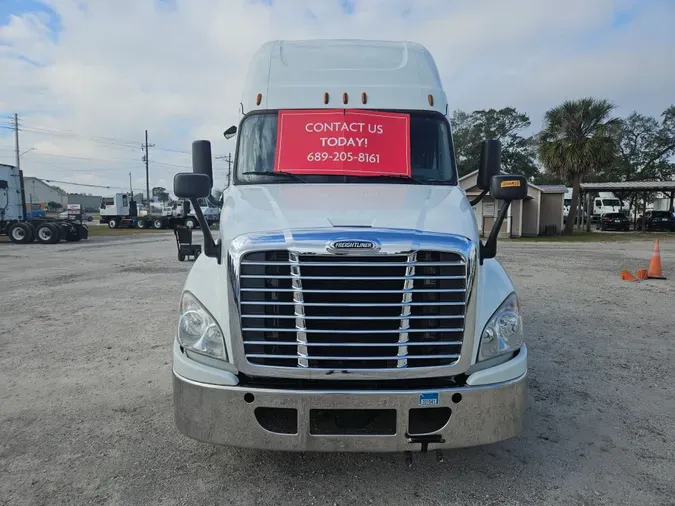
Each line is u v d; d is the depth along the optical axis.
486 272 3.17
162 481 3.07
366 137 4.11
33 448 3.47
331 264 2.70
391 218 2.99
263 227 2.89
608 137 27.14
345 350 2.76
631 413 4.06
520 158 53.03
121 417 3.97
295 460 3.31
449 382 2.84
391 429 2.76
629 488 3.00
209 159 4.27
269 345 2.76
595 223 40.78
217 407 2.78
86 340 6.06
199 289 3.00
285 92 4.30
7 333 6.37
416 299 2.77
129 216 39.31
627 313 7.51
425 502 2.86
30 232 22.12
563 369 5.07
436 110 4.32
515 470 3.20
